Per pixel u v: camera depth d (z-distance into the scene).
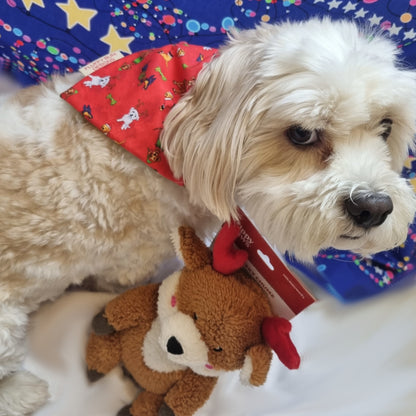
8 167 0.88
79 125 0.90
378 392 1.08
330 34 0.78
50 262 0.94
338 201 0.74
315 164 0.78
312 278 1.36
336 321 1.28
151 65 0.91
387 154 0.86
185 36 1.31
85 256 0.97
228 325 0.77
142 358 0.96
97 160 0.88
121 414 1.04
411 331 1.20
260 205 0.83
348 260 1.36
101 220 0.91
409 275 1.32
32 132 0.89
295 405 1.07
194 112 0.85
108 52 1.39
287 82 0.73
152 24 1.29
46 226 0.90
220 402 1.08
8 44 1.43
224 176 0.82
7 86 1.52
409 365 1.13
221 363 0.81
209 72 0.84
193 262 0.85
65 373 1.09
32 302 1.06
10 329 1.00
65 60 1.45
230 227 0.82
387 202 0.73
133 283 1.13
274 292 0.83
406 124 0.88
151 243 1.01
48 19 1.33
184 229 0.88
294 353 0.75
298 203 0.77
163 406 0.95
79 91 0.90
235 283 0.81
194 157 0.84
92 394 1.08
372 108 0.75
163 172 0.87
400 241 0.87
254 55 0.79
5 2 1.31
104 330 0.98
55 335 1.12
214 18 1.24
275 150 0.79
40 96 0.96
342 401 1.07
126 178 0.90
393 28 1.09
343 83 0.69
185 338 0.80
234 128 0.79
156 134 0.87
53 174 0.88
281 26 0.84
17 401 1.01
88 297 1.16
